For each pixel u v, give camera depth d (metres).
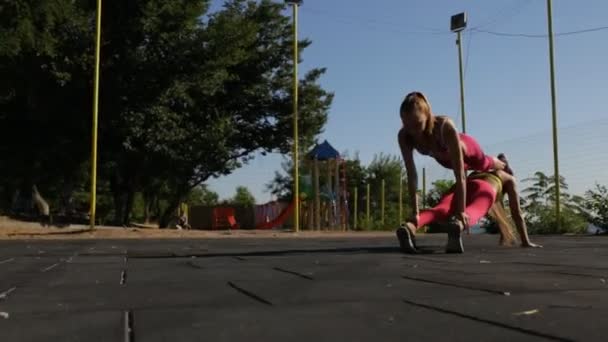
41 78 20.23
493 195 6.95
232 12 25.11
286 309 2.44
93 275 4.06
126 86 21.08
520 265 4.59
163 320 2.21
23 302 2.72
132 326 2.11
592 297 2.73
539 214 17.78
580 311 2.35
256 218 34.69
